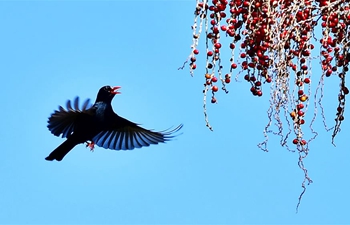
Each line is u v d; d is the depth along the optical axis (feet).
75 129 41.81
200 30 28.14
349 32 27.68
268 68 28.63
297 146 28.27
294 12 27.50
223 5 28.66
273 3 28.07
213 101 29.32
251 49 28.63
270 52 27.43
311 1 27.89
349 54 27.99
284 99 27.27
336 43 28.22
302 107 28.17
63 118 41.45
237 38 29.01
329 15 27.45
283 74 27.04
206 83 28.99
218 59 28.91
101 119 42.14
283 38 27.14
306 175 28.68
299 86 28.17
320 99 28.37
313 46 28.12
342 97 28.86
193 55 27.96
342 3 27.94
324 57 28.71
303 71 28.09
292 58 28.04
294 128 28.14
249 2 28.43
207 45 28.99
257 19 28.17
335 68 28.53
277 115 27.48
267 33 27.40
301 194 28.89
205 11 28.37
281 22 26.91
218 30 28.81
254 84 29.37
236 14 28.89
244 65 29.09
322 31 28.27
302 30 27.94
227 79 29.04
